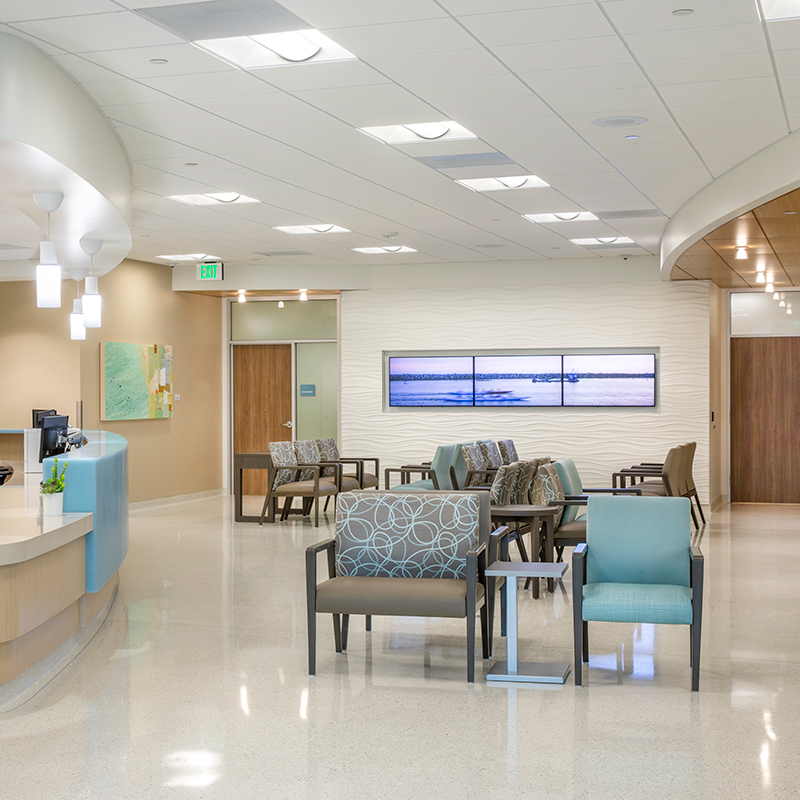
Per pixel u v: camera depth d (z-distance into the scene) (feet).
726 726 13.99
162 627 20.22
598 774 12.19
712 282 40.11
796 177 20.80
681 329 40.16
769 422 43.09
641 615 15.80
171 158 23.17
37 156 16.19
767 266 34.88
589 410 41.34
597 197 28.30
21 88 15.23
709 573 26.07
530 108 19.45
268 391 46.73
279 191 27.14
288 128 20.76
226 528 35.27
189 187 26.50
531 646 18.56
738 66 16.93
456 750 13.07
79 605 19.10
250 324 46.83
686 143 22.00
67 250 26.89
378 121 20.30
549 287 41.65
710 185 26.23
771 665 17.22
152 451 41.81
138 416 40.45
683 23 14.99
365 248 38.34
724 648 18.40
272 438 46.73
